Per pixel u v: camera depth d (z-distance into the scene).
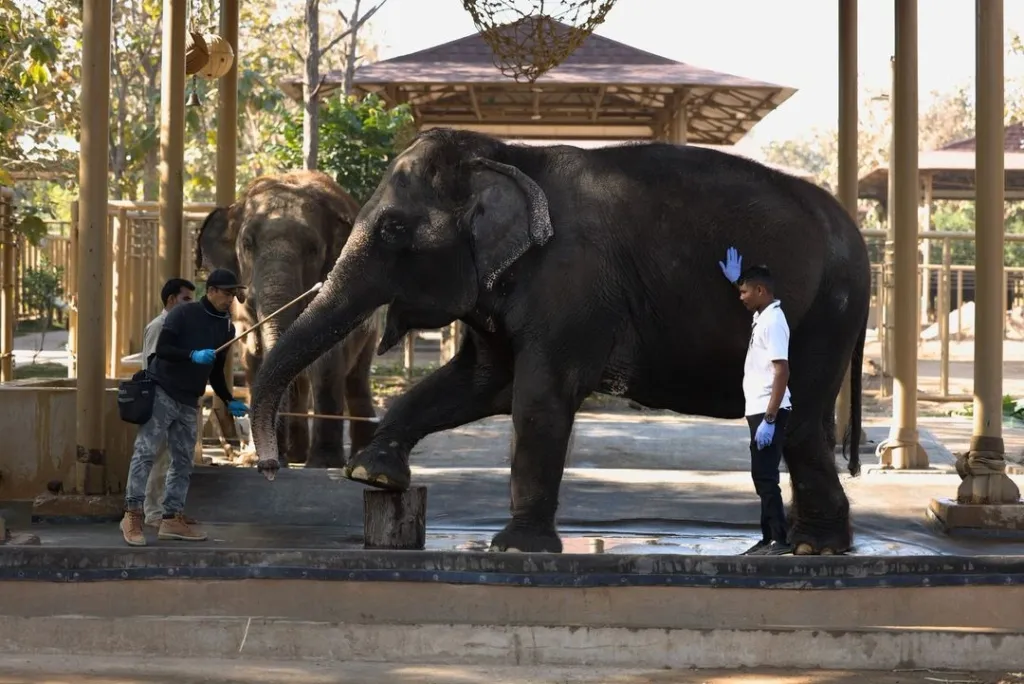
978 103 8.39
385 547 7.66
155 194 28.69
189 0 19.20
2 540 7.54
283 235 10.94
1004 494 8.52
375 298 7.40
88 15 8.75
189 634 6.63
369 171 19.61
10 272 12.87
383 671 6.37
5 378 12.80
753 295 7.07
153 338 8.17
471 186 7.32
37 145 27.50
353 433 12.14
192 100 14.52
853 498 9.69
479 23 8.32
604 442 13.07
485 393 7.91
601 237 7.26
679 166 7.43
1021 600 6.71
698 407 7.68
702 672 6.47
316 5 18.84
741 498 9.52
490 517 8.95
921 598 6.71
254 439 7.31
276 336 10.37
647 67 19.78
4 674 6.20
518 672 6.41
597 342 7.25
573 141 23.08
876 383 20.77
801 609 6.69
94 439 8.93
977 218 8.52
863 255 7.55
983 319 8.54
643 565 6.71
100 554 6.77
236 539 8.19
